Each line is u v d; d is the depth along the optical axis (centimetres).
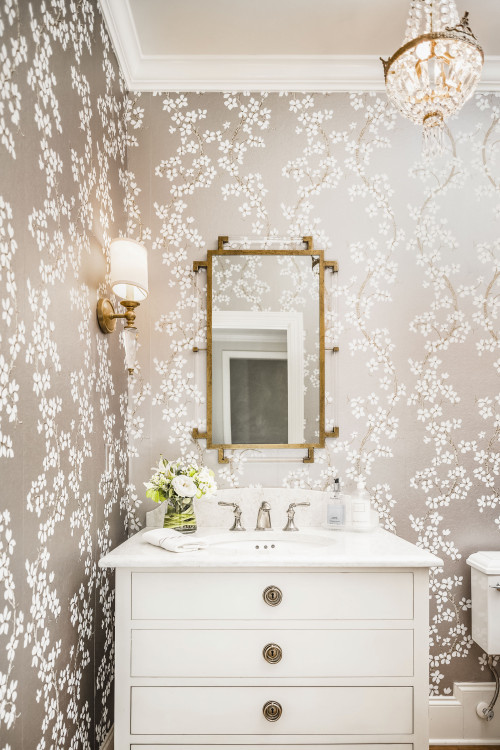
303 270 225
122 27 203
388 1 194
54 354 136
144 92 229
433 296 227
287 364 223
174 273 226
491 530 222
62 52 142
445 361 225
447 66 157
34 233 122
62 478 141
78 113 157
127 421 220
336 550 171
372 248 227
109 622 189
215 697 160
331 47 219
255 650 161
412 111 162
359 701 161
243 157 228
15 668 111
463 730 215
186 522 196
